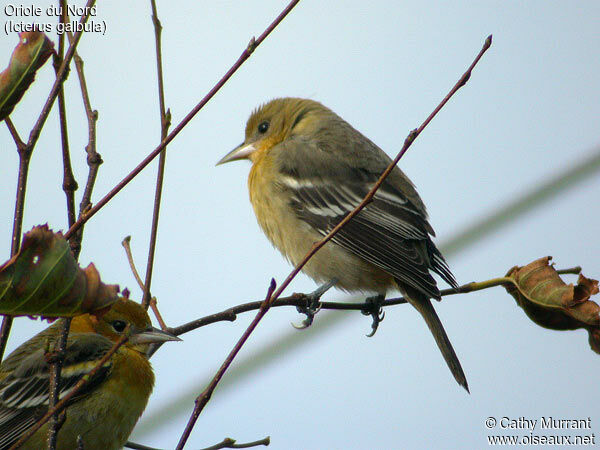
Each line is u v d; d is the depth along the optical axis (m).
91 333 8.41
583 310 8.23
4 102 4.85
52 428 5.00
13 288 4.34
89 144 6.08
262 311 5.61
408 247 11.12
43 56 4.86
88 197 5.82
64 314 4.52
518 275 8.59
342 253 11.42
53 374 5.13
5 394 7.95
